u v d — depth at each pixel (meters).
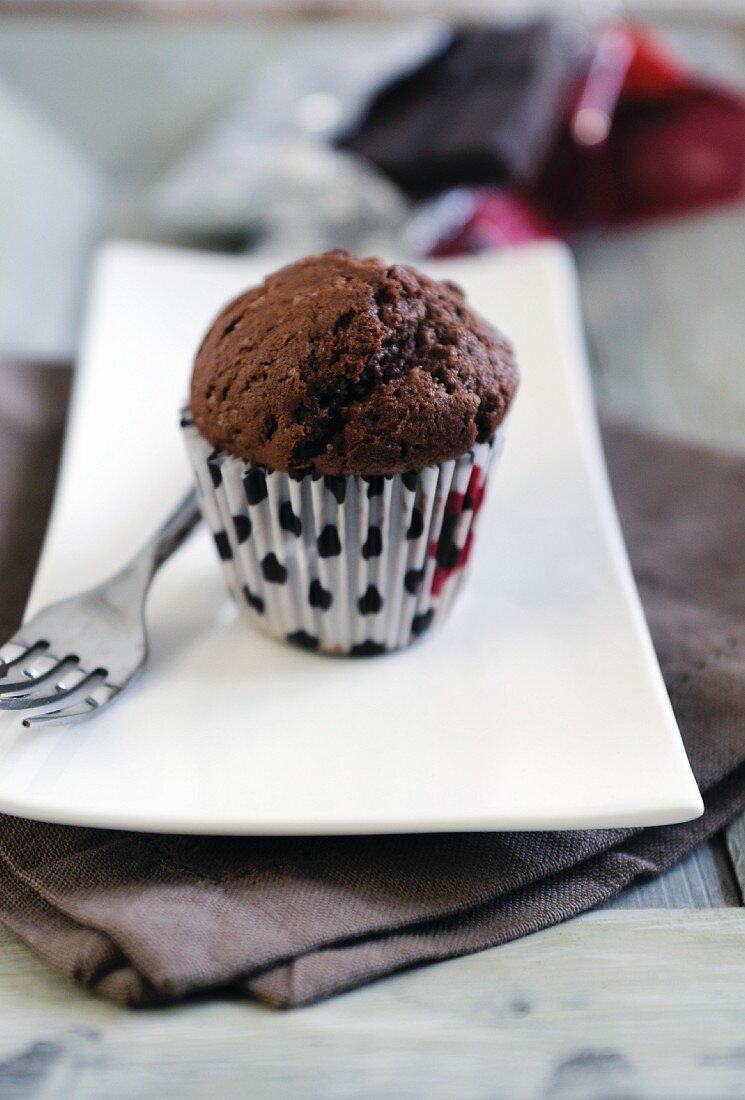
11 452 0.46
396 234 0.58
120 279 0.50
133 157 0.70
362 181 0.58
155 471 0.44
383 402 0.36
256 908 0.34
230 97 0.74
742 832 0.37
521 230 0.60
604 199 0.65
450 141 0.58
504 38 0.65
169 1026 0.33
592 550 0.42
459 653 0.39
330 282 0.37
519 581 0.41
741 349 0.55
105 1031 0.33
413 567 0.38
